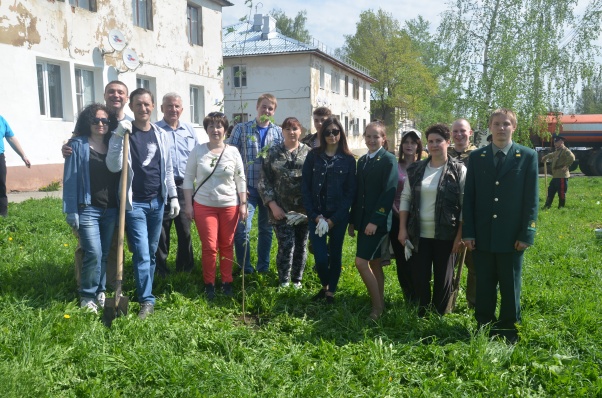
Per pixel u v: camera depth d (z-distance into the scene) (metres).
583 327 4.54
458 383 3.56
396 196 5.24
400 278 5.31
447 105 19.95
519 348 4.01
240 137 6.26
